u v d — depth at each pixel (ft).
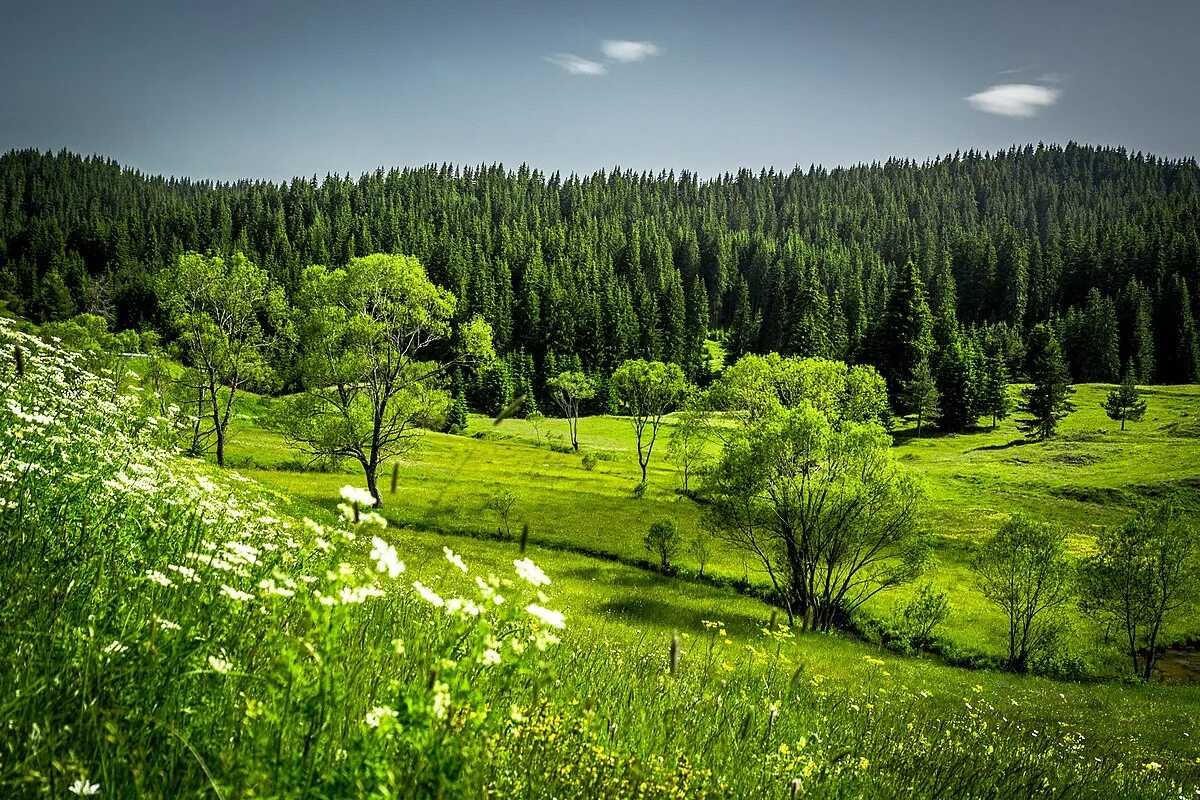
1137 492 229.45
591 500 204.23
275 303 169.78
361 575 8.00
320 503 144.05
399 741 7.33
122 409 29.01
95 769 6.96
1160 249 560.61
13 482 13.51
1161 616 131.44
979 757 23.21
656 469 284.82
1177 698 108.06
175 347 163.12
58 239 603.26
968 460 299.79
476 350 157.48
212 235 643.45
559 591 114.52
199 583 11.41
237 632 9.78
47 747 6.72
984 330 509.35
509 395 426.10
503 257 625.00
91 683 7.88
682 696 17.74
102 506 14.78
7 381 21.18
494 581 8.84
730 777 13.65
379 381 153.38
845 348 460.55
